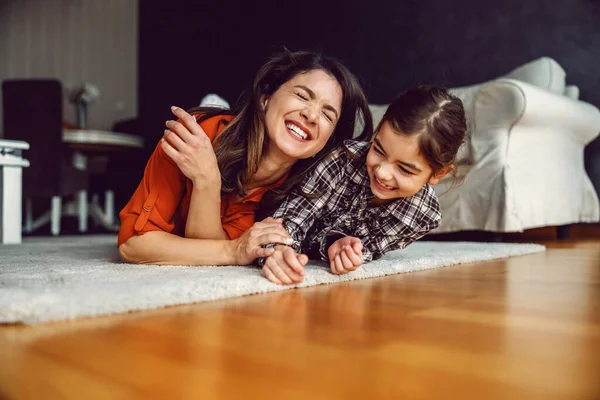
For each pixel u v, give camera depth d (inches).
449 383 13.8
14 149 83.1
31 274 33.0
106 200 167.9
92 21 227.3
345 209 42.6
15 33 213.0
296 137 39.0
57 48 219.9
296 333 19.7
